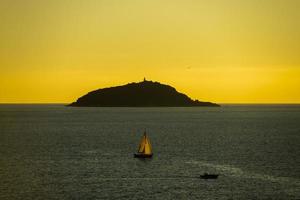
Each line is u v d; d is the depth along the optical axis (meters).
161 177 161.50
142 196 136.12
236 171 173.75
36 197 135.00
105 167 181.62
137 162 194.75
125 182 153.50
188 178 159.62
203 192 140.88
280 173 170.00
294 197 136.38
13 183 152.12
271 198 135.12
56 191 141.38
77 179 158.00
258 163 193.75
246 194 139.00
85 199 133.12
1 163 192.38
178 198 134.38
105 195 137.00
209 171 173.38
